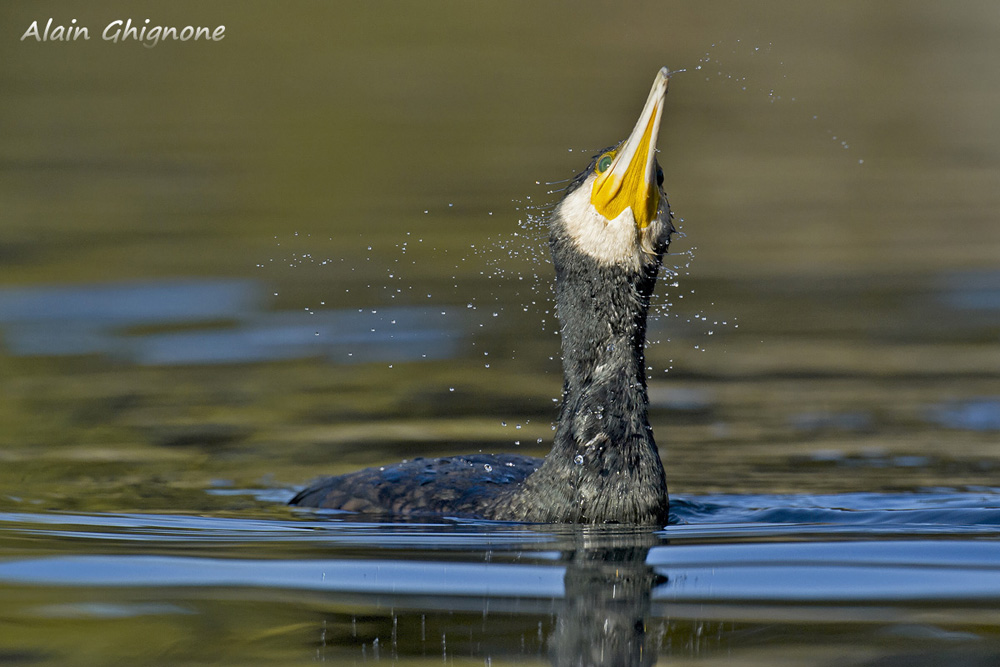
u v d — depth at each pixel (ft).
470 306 93.86
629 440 47.88
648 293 49.34
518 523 48.16
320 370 76.89
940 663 31.32
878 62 239.71
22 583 38.88
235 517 49.85
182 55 240.53
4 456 59.88
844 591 37.42
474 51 246.88
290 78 223.30
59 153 165.17
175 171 154.10
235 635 34.06
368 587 38.42
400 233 119.14
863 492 54.08
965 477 56.75
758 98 212.64
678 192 149.18
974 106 202.90
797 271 106.22
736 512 50.52
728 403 70.64
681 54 239.30
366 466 59.06
